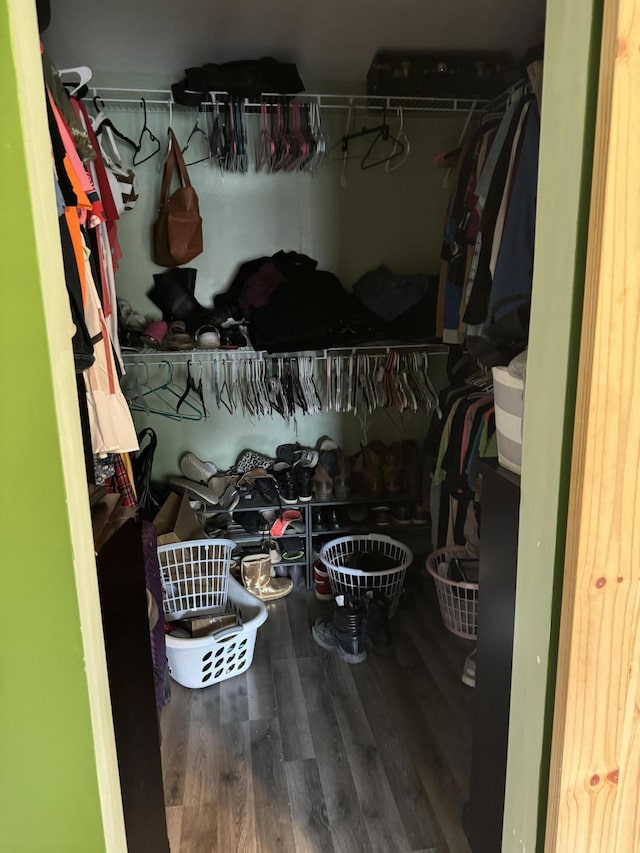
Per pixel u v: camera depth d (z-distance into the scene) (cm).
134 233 270
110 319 173
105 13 196
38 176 68
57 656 77
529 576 84
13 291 67
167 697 197
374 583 242
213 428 293
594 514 73
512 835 94
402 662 217
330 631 232
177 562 226
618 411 70
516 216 173
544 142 74
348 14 202
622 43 62
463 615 225
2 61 62
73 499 75
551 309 75
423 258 295
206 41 221
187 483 275
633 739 81
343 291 276
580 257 70
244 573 263
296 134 243
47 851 83
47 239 70
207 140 263
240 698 199
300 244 285
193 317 269
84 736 79
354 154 281
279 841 146
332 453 286
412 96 255
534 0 194
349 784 163
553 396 76
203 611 225
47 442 71
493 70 241
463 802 156
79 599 76
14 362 69
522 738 89
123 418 149
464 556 232
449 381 292
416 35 218
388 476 289
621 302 67
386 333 275
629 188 65
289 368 282
